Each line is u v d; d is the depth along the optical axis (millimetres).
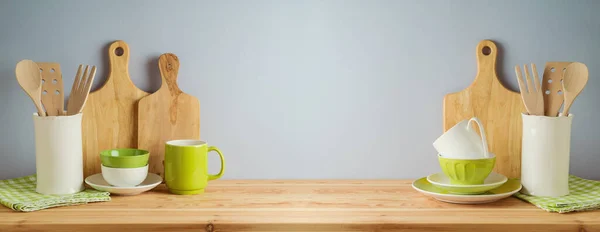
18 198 1319
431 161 1610
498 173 1556
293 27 1563
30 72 1386
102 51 1560
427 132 1601
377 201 1356
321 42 1567
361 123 1593
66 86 1562
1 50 1543
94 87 1566
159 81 1572
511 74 1583
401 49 1574
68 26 1550
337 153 1602
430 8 1565
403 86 1584
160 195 1414
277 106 1586
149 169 1560
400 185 1530
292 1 1559
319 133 1595
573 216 1227
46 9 1543
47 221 1176
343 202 1345
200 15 1559
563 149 1354
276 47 1568
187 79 1573
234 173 1606
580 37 1571
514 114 1562
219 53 1569
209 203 1334
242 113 1586
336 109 1588
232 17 1560
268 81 1577
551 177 1354
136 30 1559
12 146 1568
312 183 1554
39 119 1365
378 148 1602
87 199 1321
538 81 1389
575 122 1592
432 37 1572
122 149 1494
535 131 1363
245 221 1179
